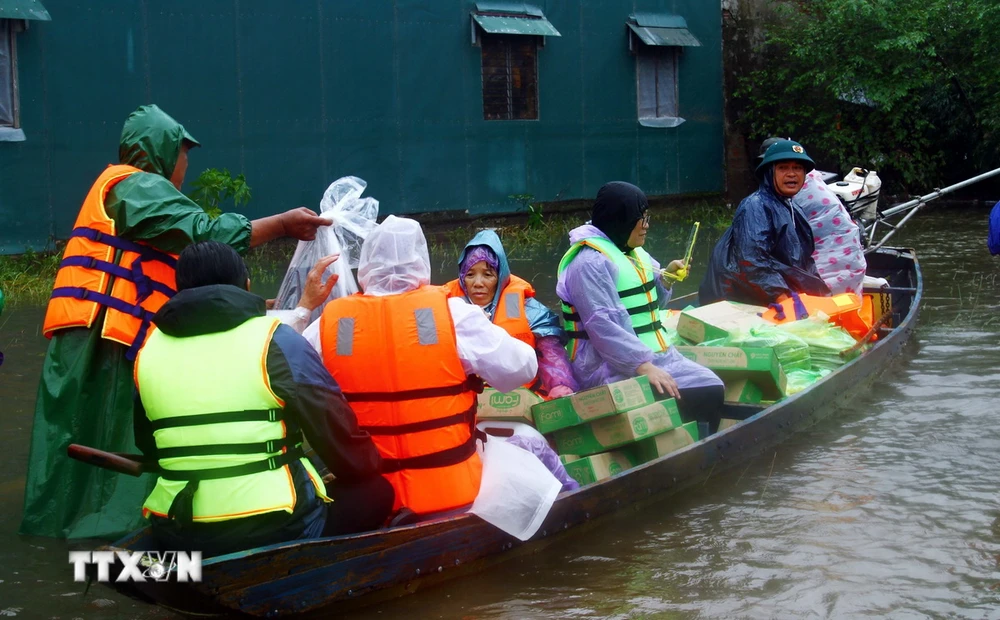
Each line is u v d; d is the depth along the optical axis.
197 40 11.84
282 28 12.40
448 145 13.86
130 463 3.24
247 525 3.23
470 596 3.75
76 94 11.12
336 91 12.87
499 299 5.04
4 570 3.98
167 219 4.30
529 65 14.66
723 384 5.16
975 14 17.05
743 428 5.05
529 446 4.27
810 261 6.77
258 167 12.41
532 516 3.87
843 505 4.55
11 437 5.66
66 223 11.18
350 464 3.40
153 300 4.34
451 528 3.74
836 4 16.38
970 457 5.11
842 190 9.02
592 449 4.60
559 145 14.98
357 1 12.91
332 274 4.54
